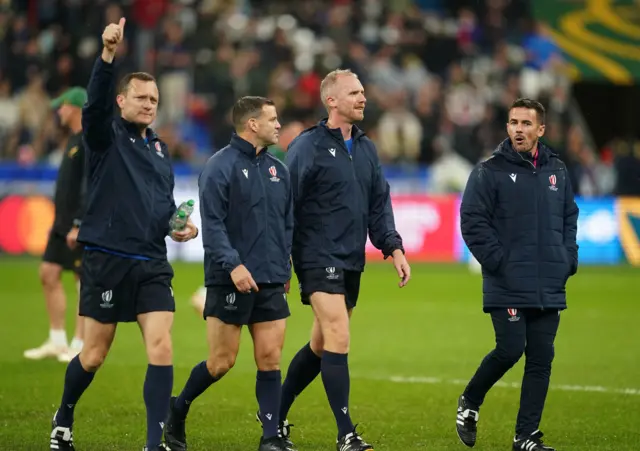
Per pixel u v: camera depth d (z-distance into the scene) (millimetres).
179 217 24141
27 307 54469
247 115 25000
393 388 35094
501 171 25766
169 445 25984
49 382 35094
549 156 26141
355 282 26484
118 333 46781
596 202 78875
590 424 29500
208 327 25141
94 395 33094
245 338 46125
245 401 32500
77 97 36781
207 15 92312
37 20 92875
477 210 25750
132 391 33781
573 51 99688
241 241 24875
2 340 44688
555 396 33625
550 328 25719
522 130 25688
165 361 23875
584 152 87375
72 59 89312
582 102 103562
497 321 25641
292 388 27109
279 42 89812
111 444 26703
